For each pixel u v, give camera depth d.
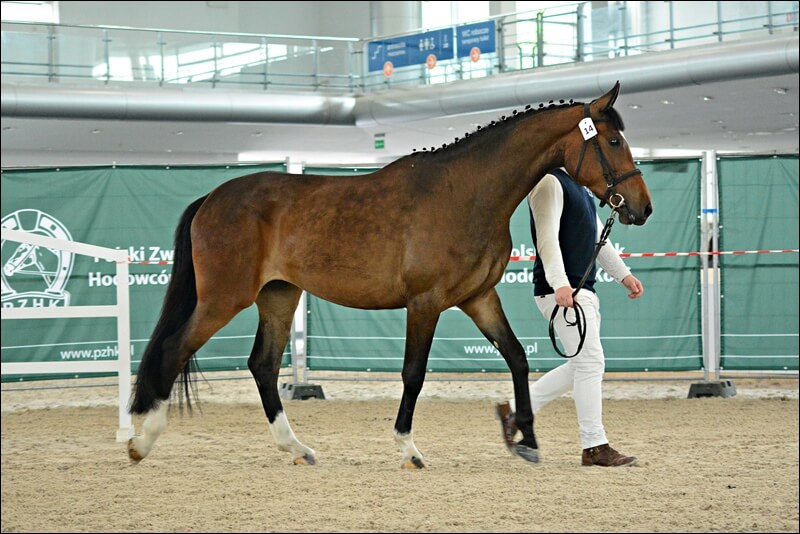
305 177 6.84
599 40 20.55
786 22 18.08
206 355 10.81
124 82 22.20
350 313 10.88
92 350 10.85
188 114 22.36
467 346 10.84
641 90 19.64
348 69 24.08
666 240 10.67
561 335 6.70
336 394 11.30
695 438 7.85
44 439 8.32
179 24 31.31
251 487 5.99
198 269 6.75
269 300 7.00
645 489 5.79
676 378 10.72
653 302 10.68
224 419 9.34
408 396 6.47
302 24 33.28
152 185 10.84
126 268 8.16
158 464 6.93
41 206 10.75
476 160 6.38
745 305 10.73
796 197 10.72
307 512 5.31
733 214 10.76
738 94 20.33
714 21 19.00
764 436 7.93
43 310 8.04
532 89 20.77
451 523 5.02
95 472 6.62
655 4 19.77
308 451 6.86
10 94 20.98
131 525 5.11
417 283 6.34
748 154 10.74
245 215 6.69
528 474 6.29
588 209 6.75
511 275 10.75
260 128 23.94
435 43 22.80
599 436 6.59
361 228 6.49
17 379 10.59
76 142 25.70
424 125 23.89
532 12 21.34
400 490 5.81
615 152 6.20
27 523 5.20
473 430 8.46
